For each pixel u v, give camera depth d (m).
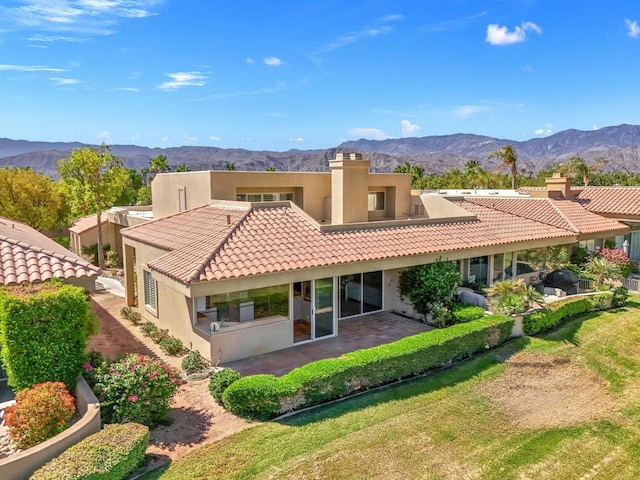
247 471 9.73
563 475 10.35
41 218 41.91
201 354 15.91
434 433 11.61
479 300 20.50
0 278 12.46
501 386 14.43
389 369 14.07
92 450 9.18
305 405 12.56
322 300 17.86
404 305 20.92
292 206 20.95
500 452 11.04
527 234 24.64
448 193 38.62
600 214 33.34
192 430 11.33
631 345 18.30
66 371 11.68
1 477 8.66
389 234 20.52
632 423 12.69
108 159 35.06
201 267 14.66
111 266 35.97
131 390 11.14
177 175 27.00
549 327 19.50
